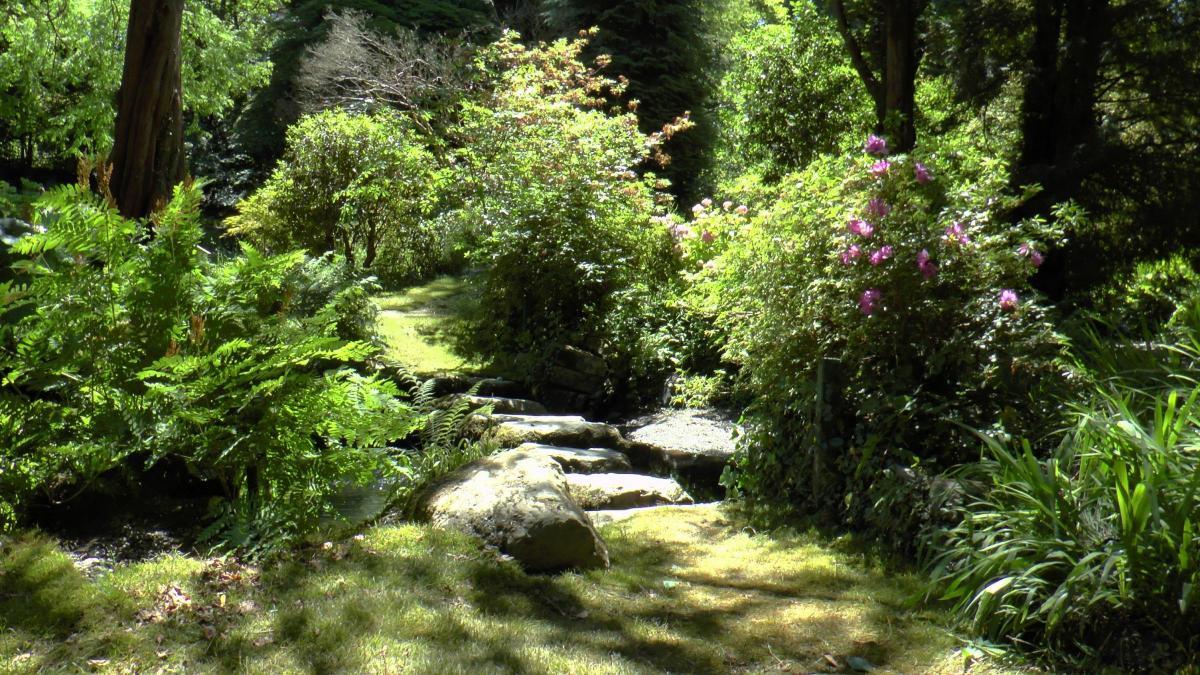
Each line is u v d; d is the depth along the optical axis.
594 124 12.39
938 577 4.08
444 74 19.03
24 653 3.36
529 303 10.26
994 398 5.20
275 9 27.12
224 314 5.18
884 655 3.70
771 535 5.28
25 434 4.76
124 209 7.83
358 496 5.78
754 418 6.19
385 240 14.99
